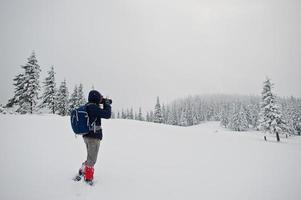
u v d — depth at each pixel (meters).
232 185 6.16
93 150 5.27
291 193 5.73
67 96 52.84
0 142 8.76
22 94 42.78
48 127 14.22
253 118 100.19
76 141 10.30
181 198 5.09
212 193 5.49
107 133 14.88
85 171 5.27
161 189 5.50
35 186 4.94
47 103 47.75
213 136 19.98
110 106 5.57
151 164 7.72
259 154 11.78
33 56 44.12
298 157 11.54
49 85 47.56
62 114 51.69
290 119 80.56
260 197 5.41
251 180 6.71
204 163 8.50
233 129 92.31
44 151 7.95
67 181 5.31
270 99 47.88
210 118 139.75
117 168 6.89
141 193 5.16
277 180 6.85
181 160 8.72
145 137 14.35
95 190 5.03
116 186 5.40
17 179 5.23
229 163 8.84
